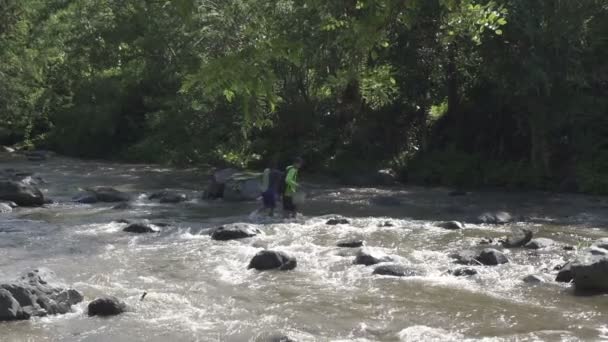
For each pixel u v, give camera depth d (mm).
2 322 9898
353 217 19453
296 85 30625
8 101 40781
